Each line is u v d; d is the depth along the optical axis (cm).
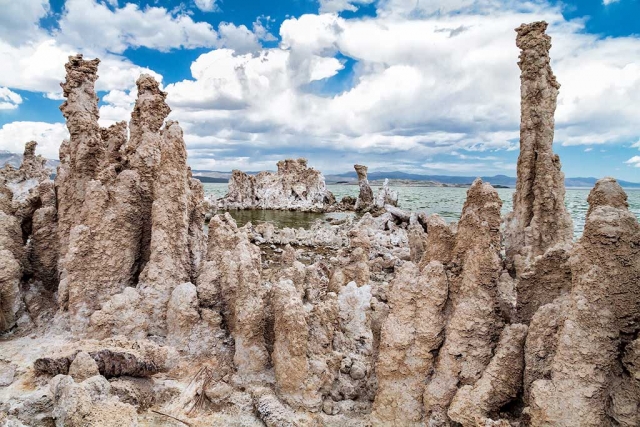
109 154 1656
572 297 743
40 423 915
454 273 988
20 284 1468
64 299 1381
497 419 809
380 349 973
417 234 2455
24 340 1274
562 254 902
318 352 1110
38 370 1075
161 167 1414
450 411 823
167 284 1379
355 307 1461
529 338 805
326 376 1069
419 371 930
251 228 4206
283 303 1054
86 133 1611
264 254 3350
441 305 946
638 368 656
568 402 691
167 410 1003
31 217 1709
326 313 1205
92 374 1010
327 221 6184
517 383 818
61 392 880
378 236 3659
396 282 993
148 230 1546
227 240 1548
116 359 1057
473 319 894
